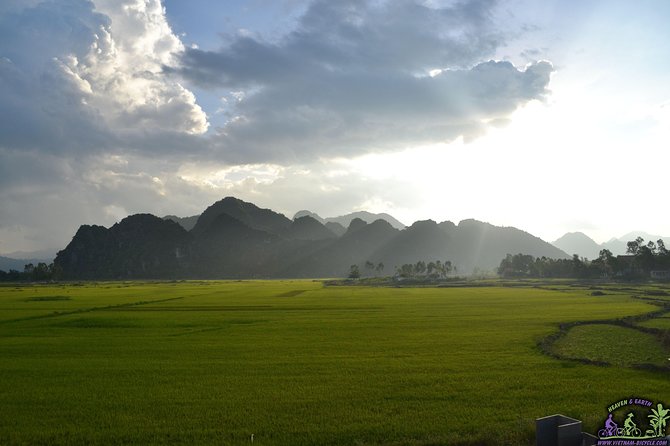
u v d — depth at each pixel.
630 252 169.62
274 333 41.94
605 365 27.94
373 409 20.41
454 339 37.47
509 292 99.50
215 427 18.56
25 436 17.89
